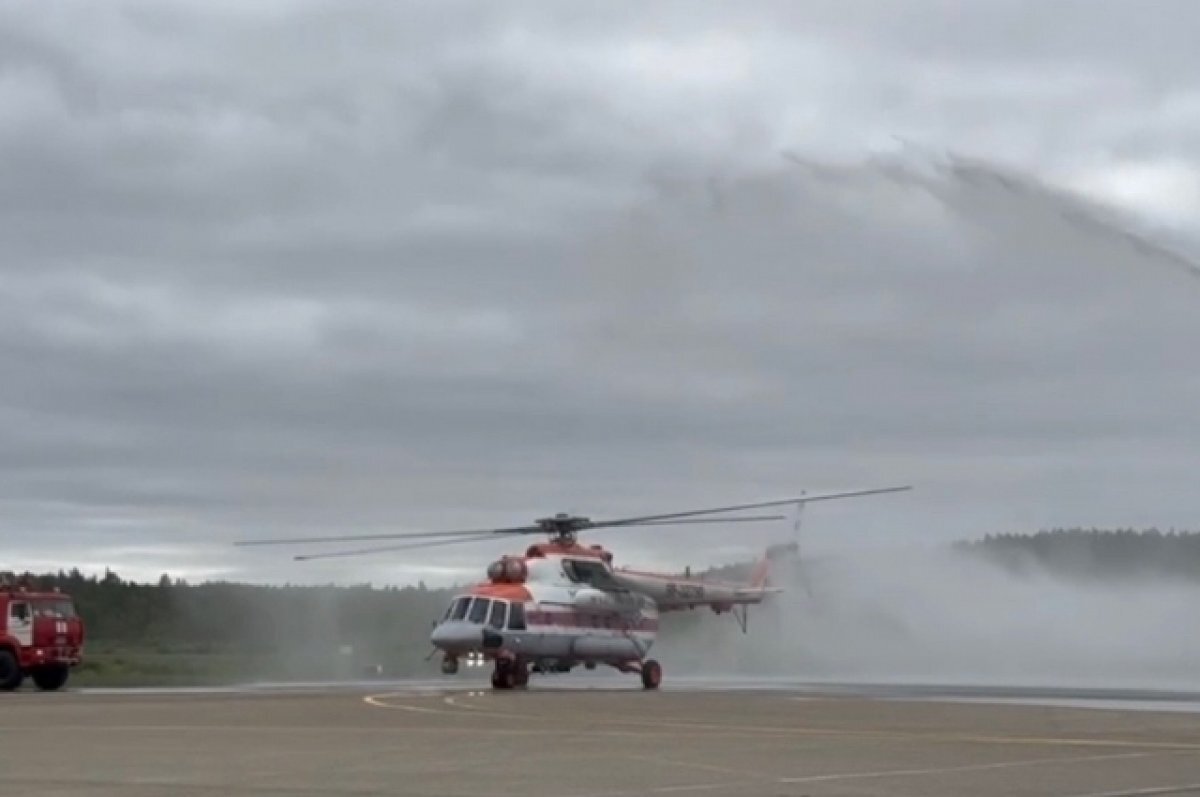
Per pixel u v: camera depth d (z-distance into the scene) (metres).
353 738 32.44
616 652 62.41
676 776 25.16
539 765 26.88
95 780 24.83
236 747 30.31
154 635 127.75
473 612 59.75
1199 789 23.64
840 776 25.12
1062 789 23.47
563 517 63.81
